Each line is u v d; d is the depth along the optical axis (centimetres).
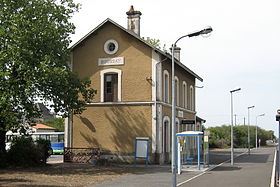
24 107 1978
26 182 1472
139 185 1438
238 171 2081
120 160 2412
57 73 1916
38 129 5003
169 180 1586
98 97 2503
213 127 7406
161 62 2467
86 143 2491
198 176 1816
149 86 2414
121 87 2466
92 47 2556
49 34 1992
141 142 2281
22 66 1894
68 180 1564
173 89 1277
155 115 2380
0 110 1936
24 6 2011
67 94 2056
